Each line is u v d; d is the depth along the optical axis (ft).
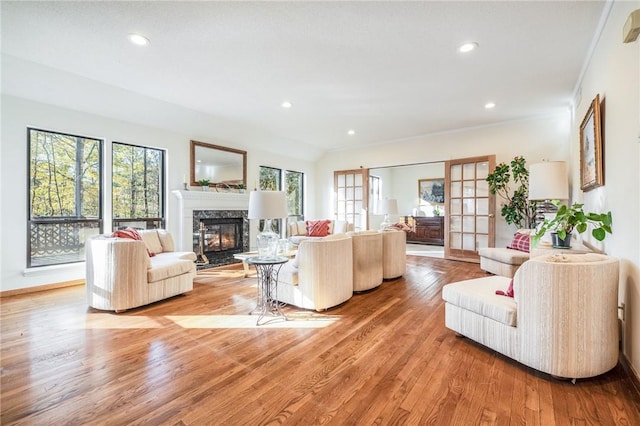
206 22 7.84
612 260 5.81
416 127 18.31
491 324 6.72
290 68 10.47
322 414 4.89
